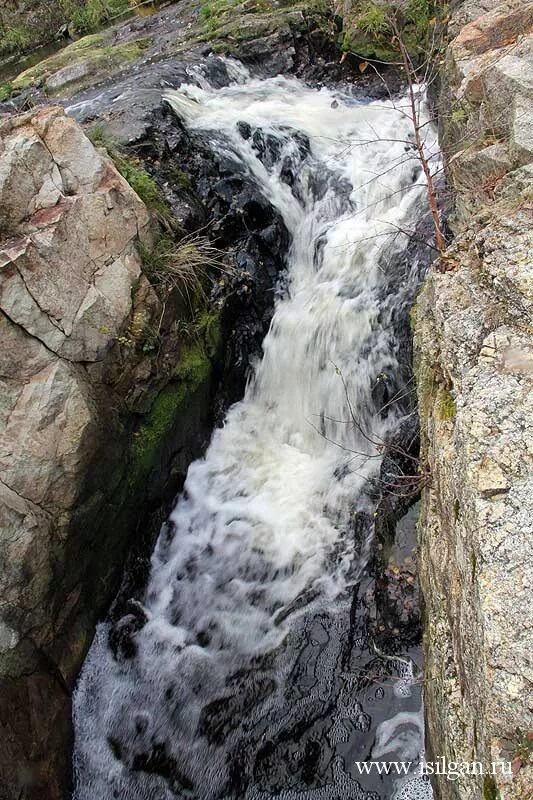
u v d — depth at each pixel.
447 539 3.14
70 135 4.50
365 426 5.63
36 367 3.97
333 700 4.22
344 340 5.85
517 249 3.19
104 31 11.78
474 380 2.95
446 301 3.41
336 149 7.40
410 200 6.42
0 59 16.20
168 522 5.39
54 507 4.01
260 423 6.06
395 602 4.38
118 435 4.55
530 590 2.28
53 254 4.09
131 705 4.47
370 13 8.51
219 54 8.66
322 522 5.21
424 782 3.69
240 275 6.01
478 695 2.39
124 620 4.84
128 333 4.71
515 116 4.32
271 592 4.93
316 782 3.91
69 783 4.05
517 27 5.71
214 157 6.58
